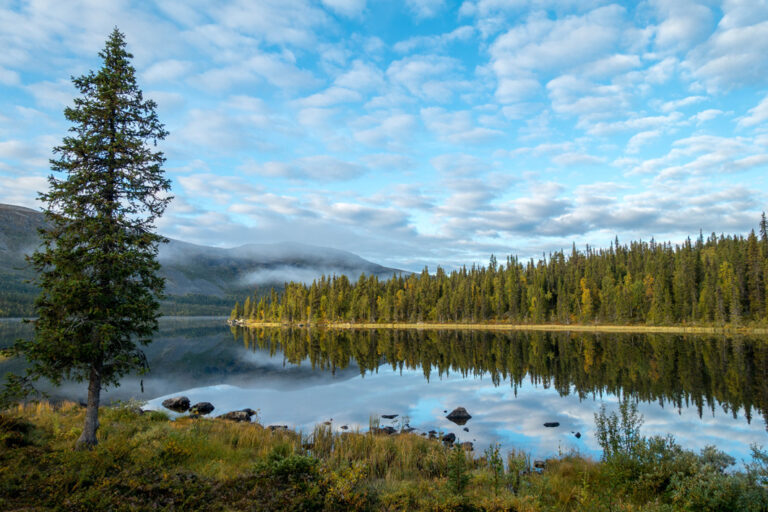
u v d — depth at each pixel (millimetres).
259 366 52469
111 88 13469
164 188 14359
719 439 19625
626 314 105938
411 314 141875
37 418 16859
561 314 116500
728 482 9695
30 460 10648
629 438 12930
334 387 37656
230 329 146125
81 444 12445
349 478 10344
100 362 13180
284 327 154625
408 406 29375
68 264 12203
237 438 16641
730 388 32781
